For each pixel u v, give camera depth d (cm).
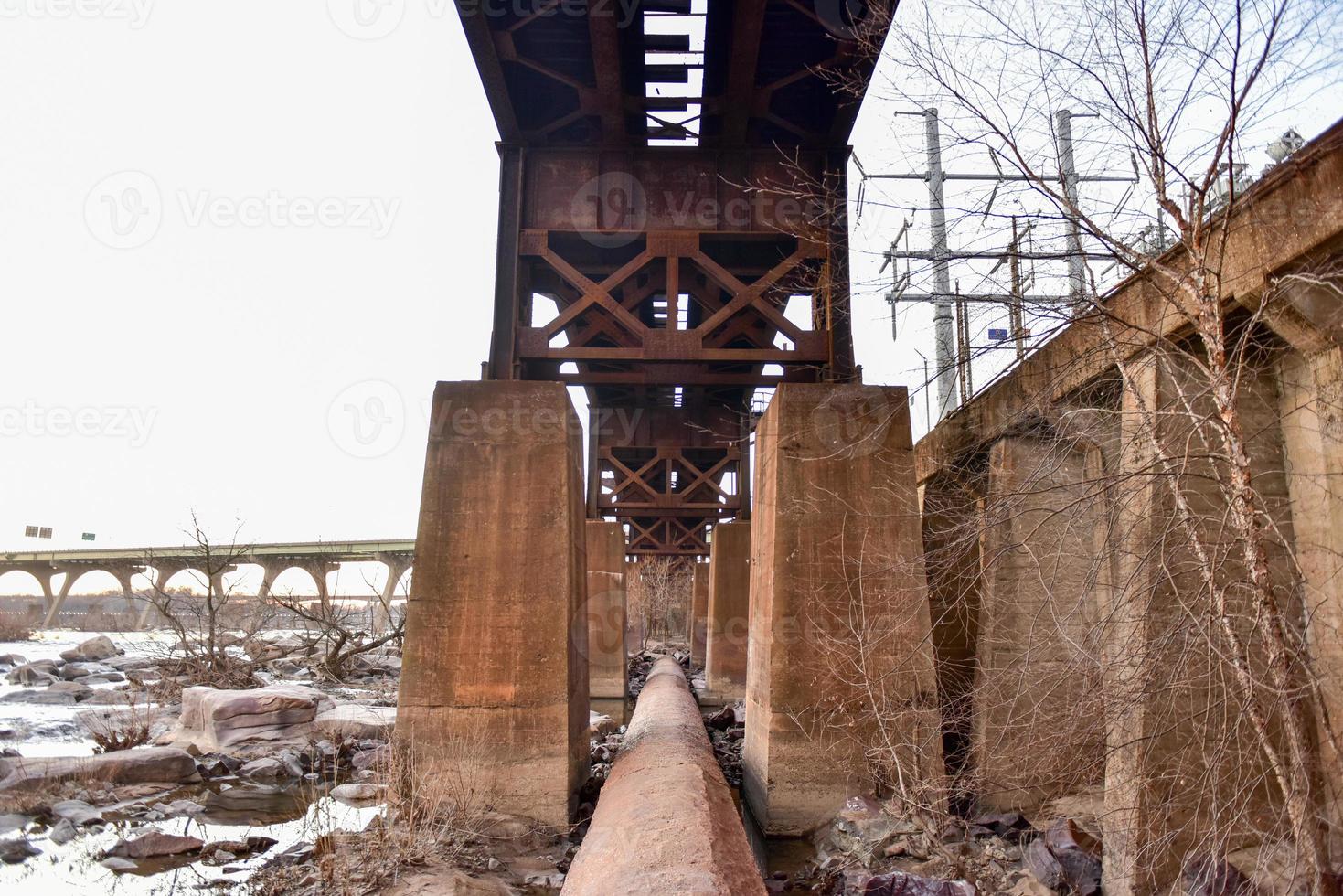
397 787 953
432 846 852
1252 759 597
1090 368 780
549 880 862
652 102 1317
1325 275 568
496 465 1130
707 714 2167
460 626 1083
